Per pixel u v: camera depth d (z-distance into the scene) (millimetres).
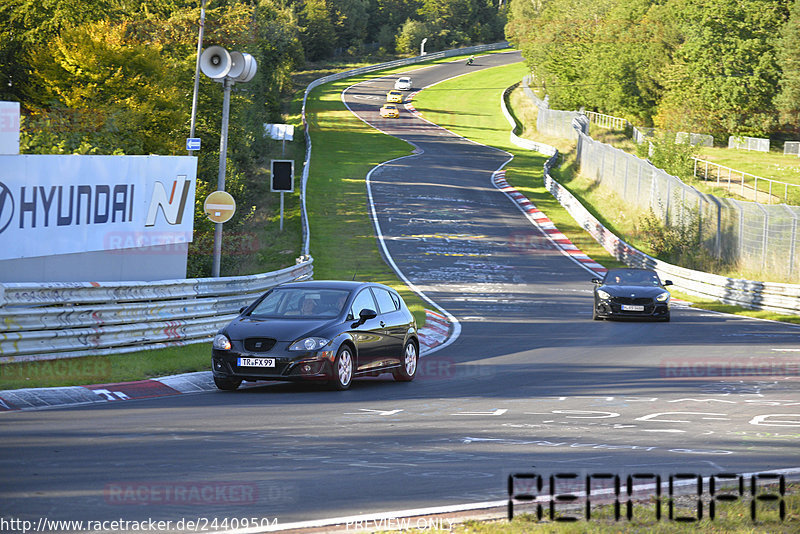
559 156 186625
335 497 15539
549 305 71625
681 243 100250
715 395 30500
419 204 132000
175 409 25859
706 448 20859
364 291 33656
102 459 18422
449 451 20094
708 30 191250
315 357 29875
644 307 60469
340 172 158000
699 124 197125
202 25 64875
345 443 20906
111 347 35750
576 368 37938
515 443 21266
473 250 103562
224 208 48812
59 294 33812
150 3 112500
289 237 104625
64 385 28781
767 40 187625
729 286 77250
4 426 22203
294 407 26750
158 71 93438
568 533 12906
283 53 197125
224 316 43656
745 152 183625
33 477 16656
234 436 21500
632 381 33938
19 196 35938
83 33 90938
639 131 194250
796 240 81312
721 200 93250
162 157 44844
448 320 59750
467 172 167000
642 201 120625
